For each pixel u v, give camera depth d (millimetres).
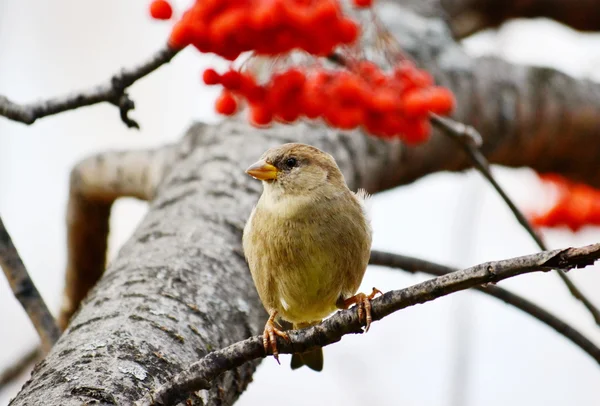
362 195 8734
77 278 11281
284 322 9180
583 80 13594
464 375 9500
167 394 5137
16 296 7281
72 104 6559
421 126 7992
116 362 5766
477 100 12391
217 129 10352
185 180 9219
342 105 7793
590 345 8477
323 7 6660
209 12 6578
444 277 5023
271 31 6742
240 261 7891
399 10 13312
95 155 10688
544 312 8484
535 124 12781
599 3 15211
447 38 13094
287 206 7977
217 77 7426
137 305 6617
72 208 10867
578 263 4660
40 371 5773
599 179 13352
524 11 15406
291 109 7750
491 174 9117
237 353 5242
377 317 5270
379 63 9617
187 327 6535
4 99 6422
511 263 4828
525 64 13234
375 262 8875
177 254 7543
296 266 7945
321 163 8227
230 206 8594
